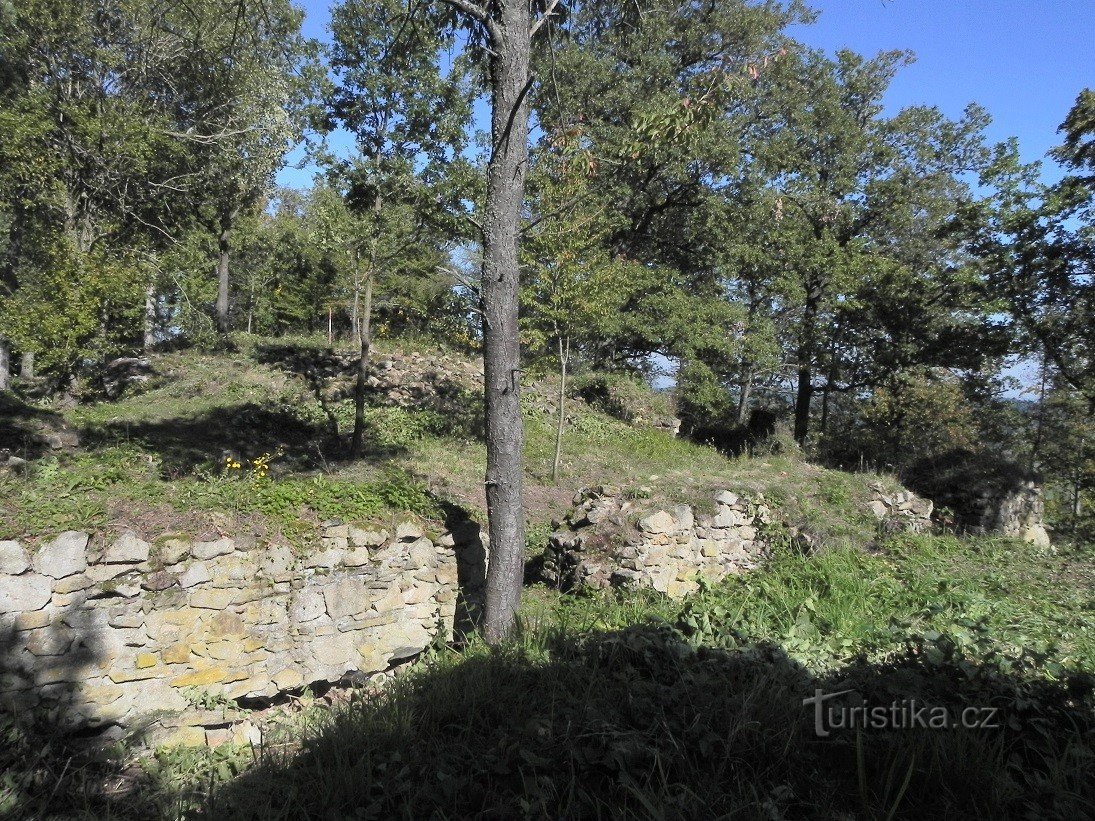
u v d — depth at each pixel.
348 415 14.04
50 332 13.11
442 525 6.26
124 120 15.67
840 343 24.64
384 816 3.26
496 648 5.00
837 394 31.25
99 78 16.33
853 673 4.21
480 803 3.30
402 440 13.20
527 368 13.09
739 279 24.55
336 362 17.00
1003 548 8.88
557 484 12.15
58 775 4.17
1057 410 24.59
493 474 5.77
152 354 17.80
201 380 15.24
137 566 4.75
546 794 3.15
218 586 5.02
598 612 6.18
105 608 4.63
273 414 13.27
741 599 6.16
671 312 20.81
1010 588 6.86
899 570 7.34
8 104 15.00
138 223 18.56
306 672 5.37
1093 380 18.34
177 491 5.45
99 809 3.96
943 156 24.91
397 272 20.48
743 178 21.50
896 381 23.47
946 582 6.50
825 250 22.77
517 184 5.85
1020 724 3.57
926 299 20.88
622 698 4.04
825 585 6.60
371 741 3.87
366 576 5.72
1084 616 5.91
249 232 25.89
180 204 19.72
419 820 3.22
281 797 3.54
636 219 23.47
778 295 23.53
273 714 5.20
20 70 15.46
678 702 3.90
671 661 4.47
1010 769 3.24
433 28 7.70
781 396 36.22
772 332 22.52
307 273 24.94
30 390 17.52
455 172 10.92
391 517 5.99
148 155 16.27
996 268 18.19
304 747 4.14
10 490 5.01
